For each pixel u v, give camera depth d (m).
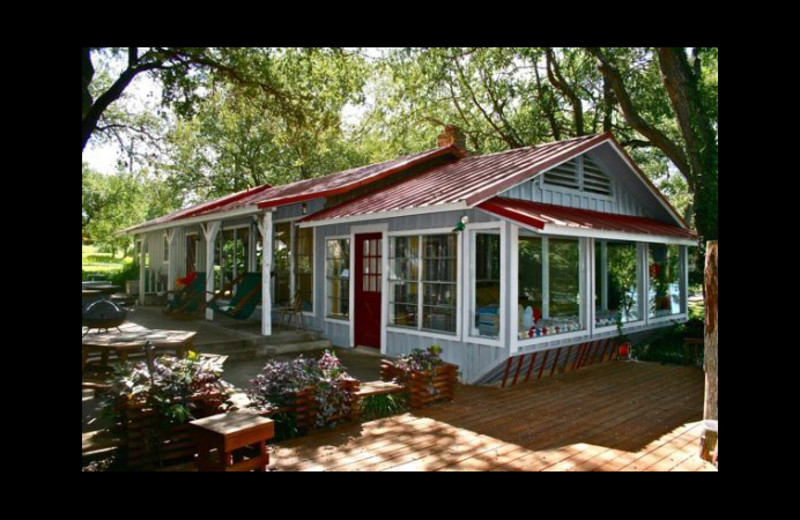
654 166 30.55
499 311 7.86
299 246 12.64
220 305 12.95
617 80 16.55
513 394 7.62
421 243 9.23
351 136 31.91
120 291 22.30
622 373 9.13
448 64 21.48
